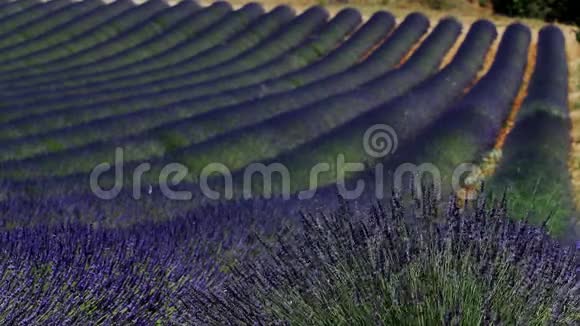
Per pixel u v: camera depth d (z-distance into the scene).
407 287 8.19
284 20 54.16
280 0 59.25
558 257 8.88
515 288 8.01
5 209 17.58
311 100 37.25
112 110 37.00
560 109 31.42
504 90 36.12
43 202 18.91
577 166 26.66
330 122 33.03
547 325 7.82
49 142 31.73
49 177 26.12
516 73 39.47
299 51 47.62
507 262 8.27
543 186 21.39
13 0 64.00
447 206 10.16
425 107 33.62
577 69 42.97
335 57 45.78
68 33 54.94
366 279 8.37
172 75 45.47
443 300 7.89
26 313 9.88
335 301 8.42
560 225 16.89
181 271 13.20
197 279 12.97
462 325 7.69
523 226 9.05
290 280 8.86
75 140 32.50
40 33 56.06
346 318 8.31
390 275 8.24
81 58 50.25
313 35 50.50
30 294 10.29
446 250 8.33
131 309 11.09
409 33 48.97
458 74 39.69
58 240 13.17
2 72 47.59
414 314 7.93
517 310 7.86
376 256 8.48
